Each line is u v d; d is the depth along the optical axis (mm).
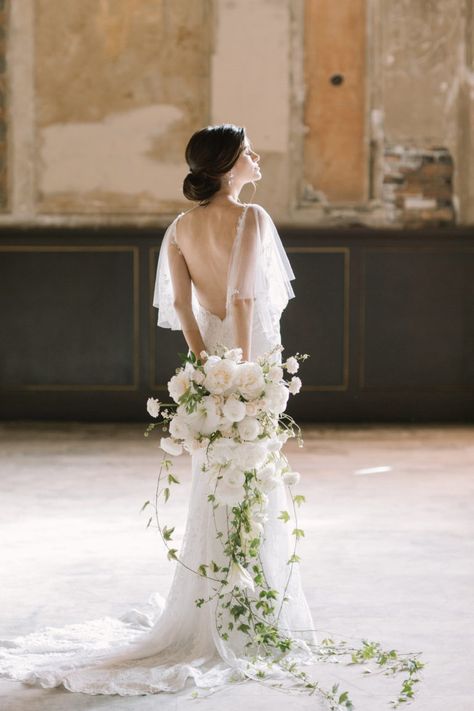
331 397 9617
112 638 3451
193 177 3320
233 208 3268
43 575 4328
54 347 9625
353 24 9555
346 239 9555
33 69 9547
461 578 4242
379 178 9633
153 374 9602
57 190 9625
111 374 9617
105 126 9594
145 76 9578
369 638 3455
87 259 9578
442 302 9609
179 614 3273
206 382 3018
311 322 9609
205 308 3369
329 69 9578
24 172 9594
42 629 3555
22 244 9562
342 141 9617
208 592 3230
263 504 3115
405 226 9680
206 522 3256
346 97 9594
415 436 8641
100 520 5422
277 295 3346
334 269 9586
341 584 4148
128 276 9578
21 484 6445
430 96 9602
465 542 4891
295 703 2867
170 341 9586
